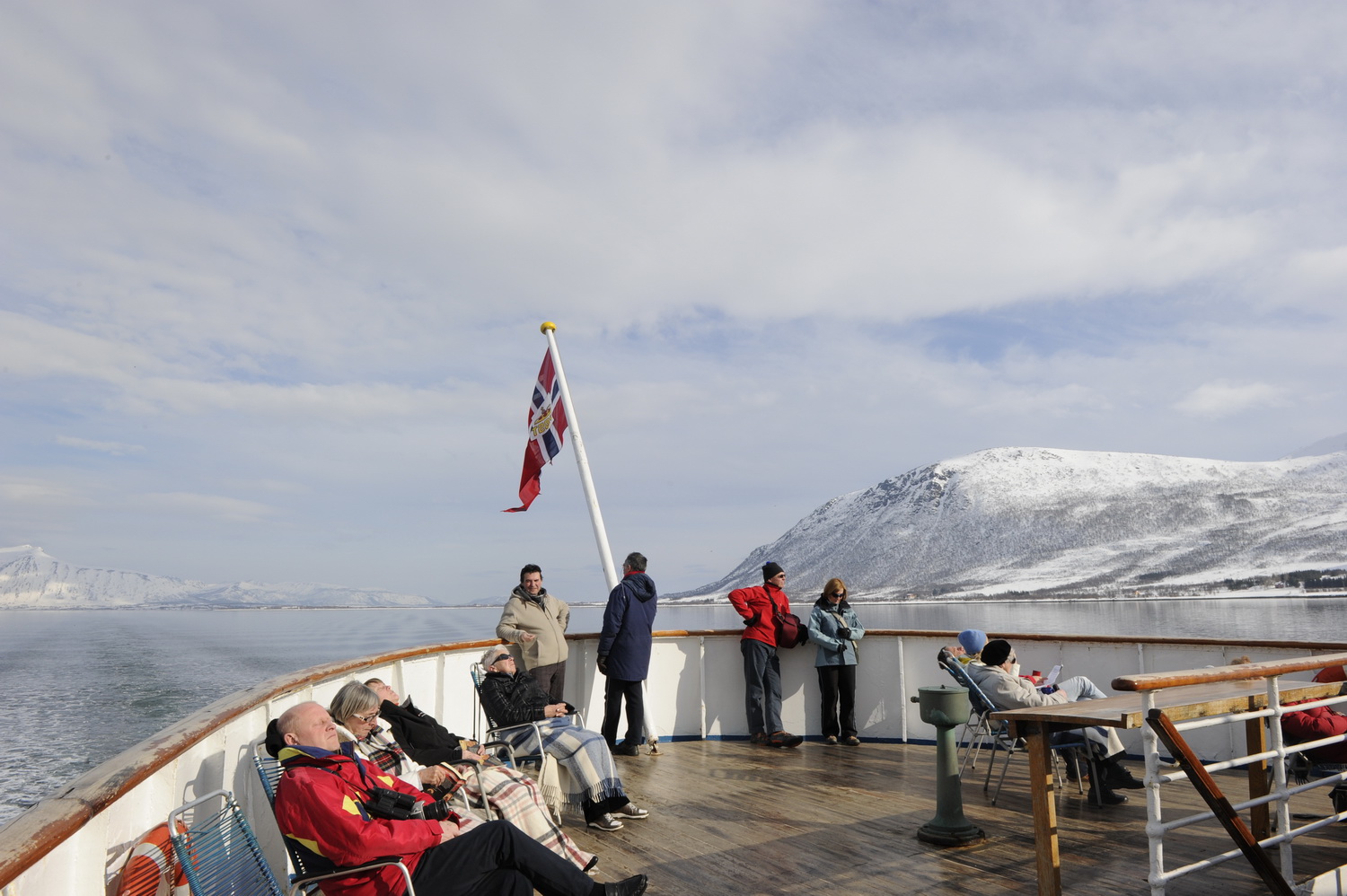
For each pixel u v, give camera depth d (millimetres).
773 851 4223
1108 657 6586
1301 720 4242
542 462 8758
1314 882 3244
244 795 3258
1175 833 4324
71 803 1826
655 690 7566
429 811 3367
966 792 5375
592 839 4523
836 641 7098
